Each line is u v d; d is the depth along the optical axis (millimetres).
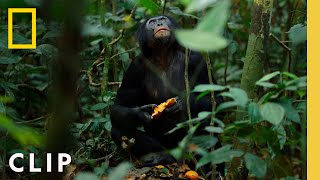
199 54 4156
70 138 685
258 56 2840
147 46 4246
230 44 4492
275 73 1974
